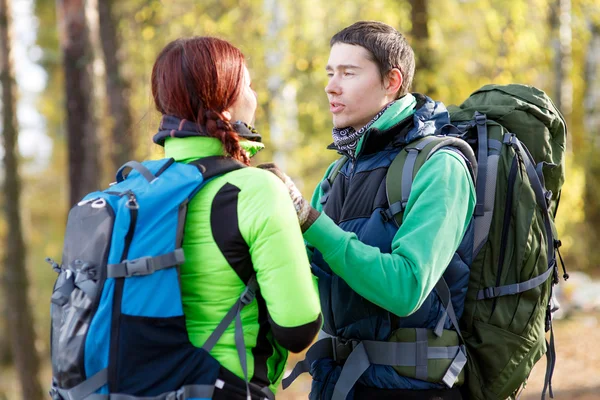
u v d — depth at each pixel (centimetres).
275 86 1069
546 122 295
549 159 294
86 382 200
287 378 278
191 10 1039
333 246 237
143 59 1076
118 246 203
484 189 270
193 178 211
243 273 213
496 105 297
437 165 253
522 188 271
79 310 202
